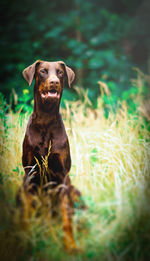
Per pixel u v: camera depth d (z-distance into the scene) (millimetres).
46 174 3191
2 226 2879
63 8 10609
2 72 8883
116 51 9961
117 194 3080
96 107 5707
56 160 3119
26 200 3010
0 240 2785
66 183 3076
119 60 9594
